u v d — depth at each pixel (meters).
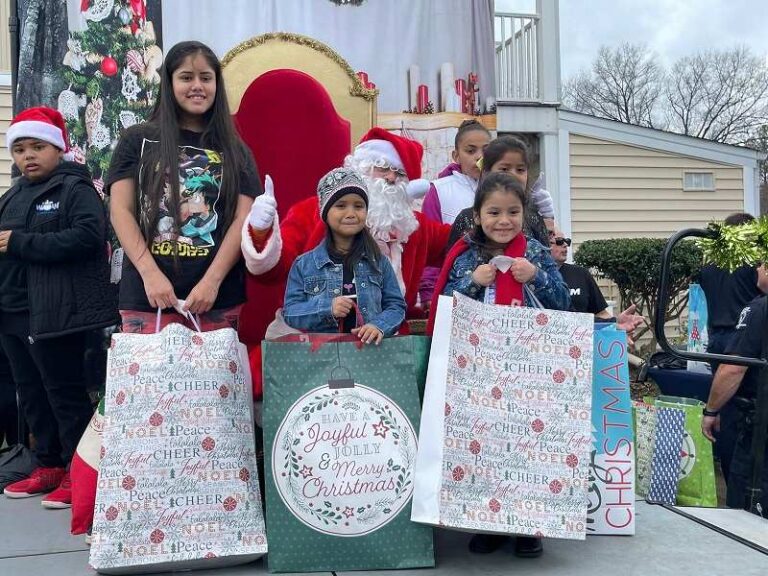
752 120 33.56
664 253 3.09
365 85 5.25
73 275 3.46
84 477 2.88
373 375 2.68
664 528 3.04
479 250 2.91
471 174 4.09
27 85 4.70
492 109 5.64
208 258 2.85
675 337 10.11
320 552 2.56
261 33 5.12
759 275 3.73
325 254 2.91
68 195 3.47
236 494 2.55
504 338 2.70
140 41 4.87
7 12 6.88
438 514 2.52
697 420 3.73
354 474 2.60
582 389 2.70
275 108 4.18
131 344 2.59
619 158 10.85
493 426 2.63
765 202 27.00
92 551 2.43
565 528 2.59
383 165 3.38
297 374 2.64
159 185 2.80
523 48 9.13
